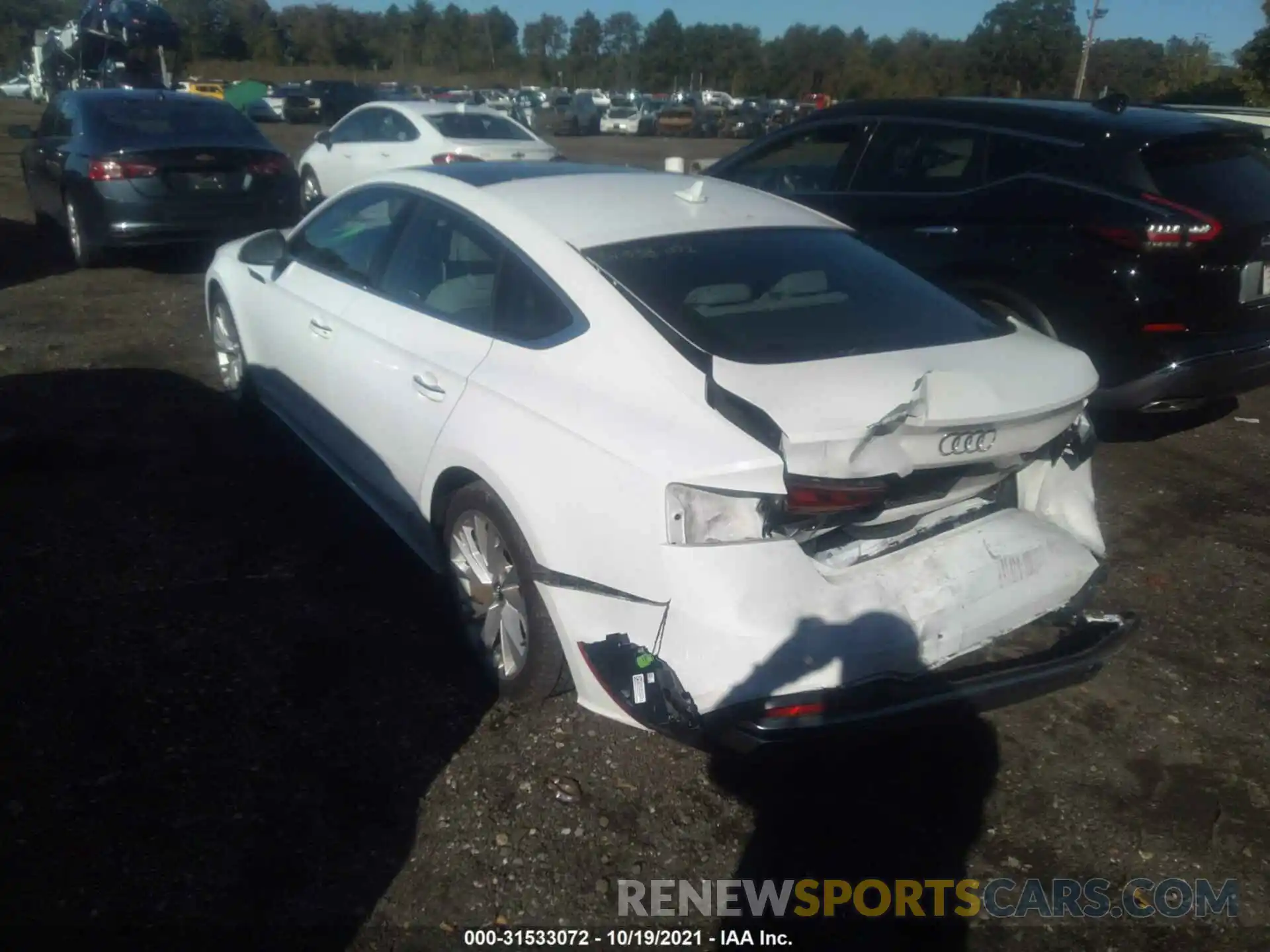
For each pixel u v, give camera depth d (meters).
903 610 3.13
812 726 2.92
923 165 6.39
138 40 20.77
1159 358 5.43
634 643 3.06
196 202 9.09
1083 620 3.69
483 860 3.03
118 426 5.84
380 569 4.50
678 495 2.93
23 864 2.88
